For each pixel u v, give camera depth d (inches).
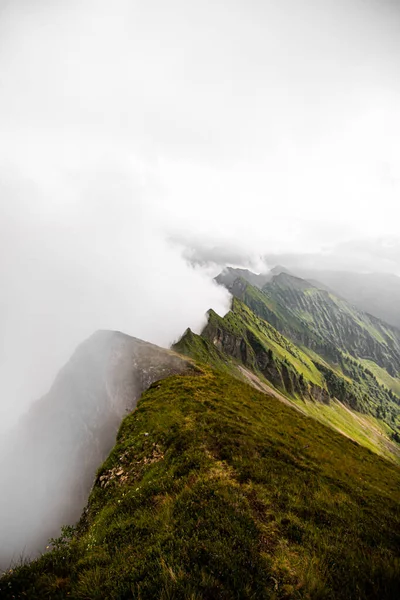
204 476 573.6
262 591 300.4
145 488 566.9
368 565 353.1
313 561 349.7
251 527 402.6
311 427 1421.0
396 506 626.2
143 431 940.6
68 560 367.9
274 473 629.6
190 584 291.7
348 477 772.6
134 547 374.9
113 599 290.0
